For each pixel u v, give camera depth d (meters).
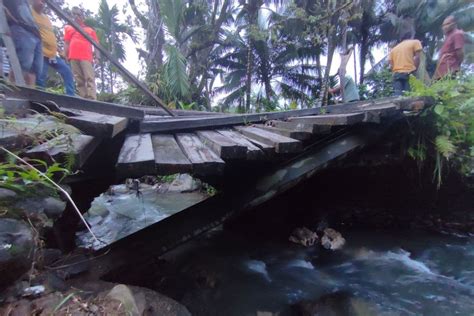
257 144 2.50
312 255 4.27
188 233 3.05
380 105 3.43
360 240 4.65
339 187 4.96
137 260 2.77
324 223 5.01
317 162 3.32
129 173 1.78
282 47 14.01
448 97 3.36
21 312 1.21
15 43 3.42
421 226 4.86
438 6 13.25
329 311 2.93
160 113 4.79
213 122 3.31
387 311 2.91
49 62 4.60
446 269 3.71
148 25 12.12
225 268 3.85
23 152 1.35
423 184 4.46
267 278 3.62
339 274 3.71
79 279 2.16
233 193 3.28
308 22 9.95
